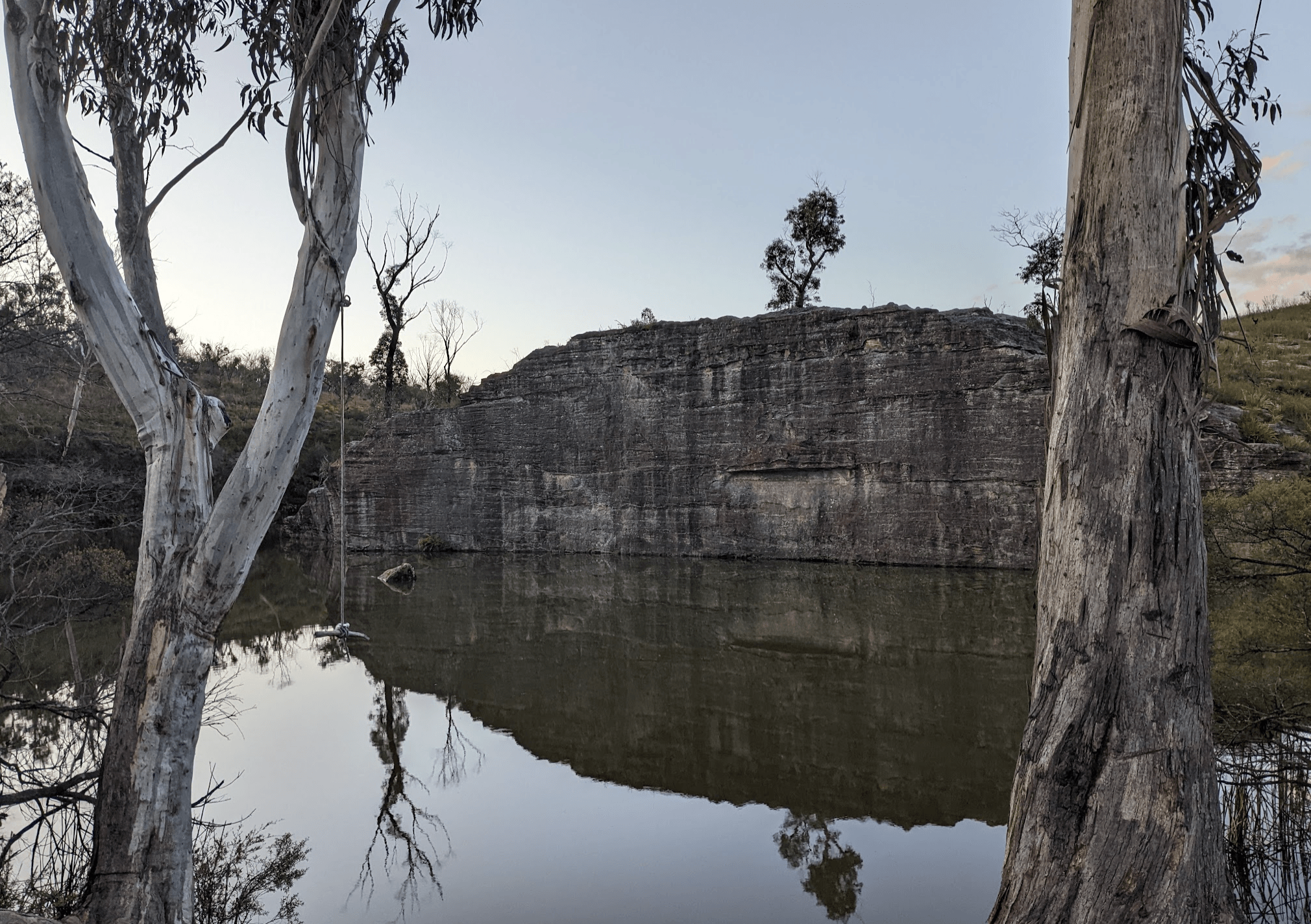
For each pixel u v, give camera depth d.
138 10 6.02
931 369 30.98
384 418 44.84
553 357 39.88
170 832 5.17
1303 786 6.57
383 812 9.32
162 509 5.45
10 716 10.06
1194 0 4.54
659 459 37.22
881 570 30.09
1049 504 4.25
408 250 45.38
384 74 6.62
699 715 13.25
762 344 34.69
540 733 12.41
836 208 45.06
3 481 10.86
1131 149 4.07
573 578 30.05
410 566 30.53
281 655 18.20
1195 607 3.89
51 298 12.41
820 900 7.20
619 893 7.33
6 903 6.10
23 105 5.22
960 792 9.90
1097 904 3.64
